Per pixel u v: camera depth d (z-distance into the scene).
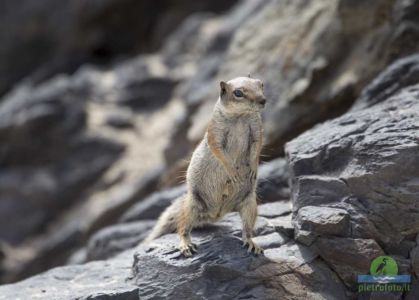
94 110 50.22
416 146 16.25
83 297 16.16
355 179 16.78
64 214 46.22
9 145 48.38
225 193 16.83
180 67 51.25
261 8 43.62
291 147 18.97
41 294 17.47
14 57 64.06
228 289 15.84
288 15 35.16
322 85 29.70
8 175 48.06
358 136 17.59
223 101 15.91
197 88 40.41
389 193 16.34
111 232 25.02
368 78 28.25
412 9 27.11
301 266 16.11
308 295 15.73
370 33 29.00
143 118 49.41
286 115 29.94
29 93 52.62
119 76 52.81
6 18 63.12
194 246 16.91
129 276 17.75
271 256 16.34
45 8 62.38
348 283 16.30
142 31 63.31
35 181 47.19
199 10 61.19
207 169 16.78
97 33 62.56
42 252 42.12
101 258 24.80
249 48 35.75
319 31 31.23
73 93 50.50
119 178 44.81
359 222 16.42
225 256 16.34
